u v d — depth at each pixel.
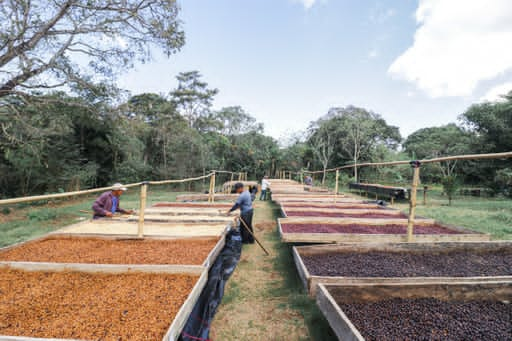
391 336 1.68
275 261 3.75
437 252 3.29
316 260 3.06
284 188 12.41
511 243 3.35
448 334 1.71
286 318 2.34
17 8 5.83
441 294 2.14
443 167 19.09
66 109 8.55
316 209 6.40
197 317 2.12
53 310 1.74
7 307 1.78
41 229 5.58
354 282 2.28
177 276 2.27
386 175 21.27
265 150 26.78
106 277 2.27
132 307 1.77
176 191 15.40
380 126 24.03
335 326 1.69
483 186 16.02
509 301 2.15
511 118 14.65
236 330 2.18
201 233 3.72
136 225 4.20
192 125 25.06
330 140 24.66
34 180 10.34
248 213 4.64
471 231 4.19
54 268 2.35
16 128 7.39
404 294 2.12
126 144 14.08
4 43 5.66
